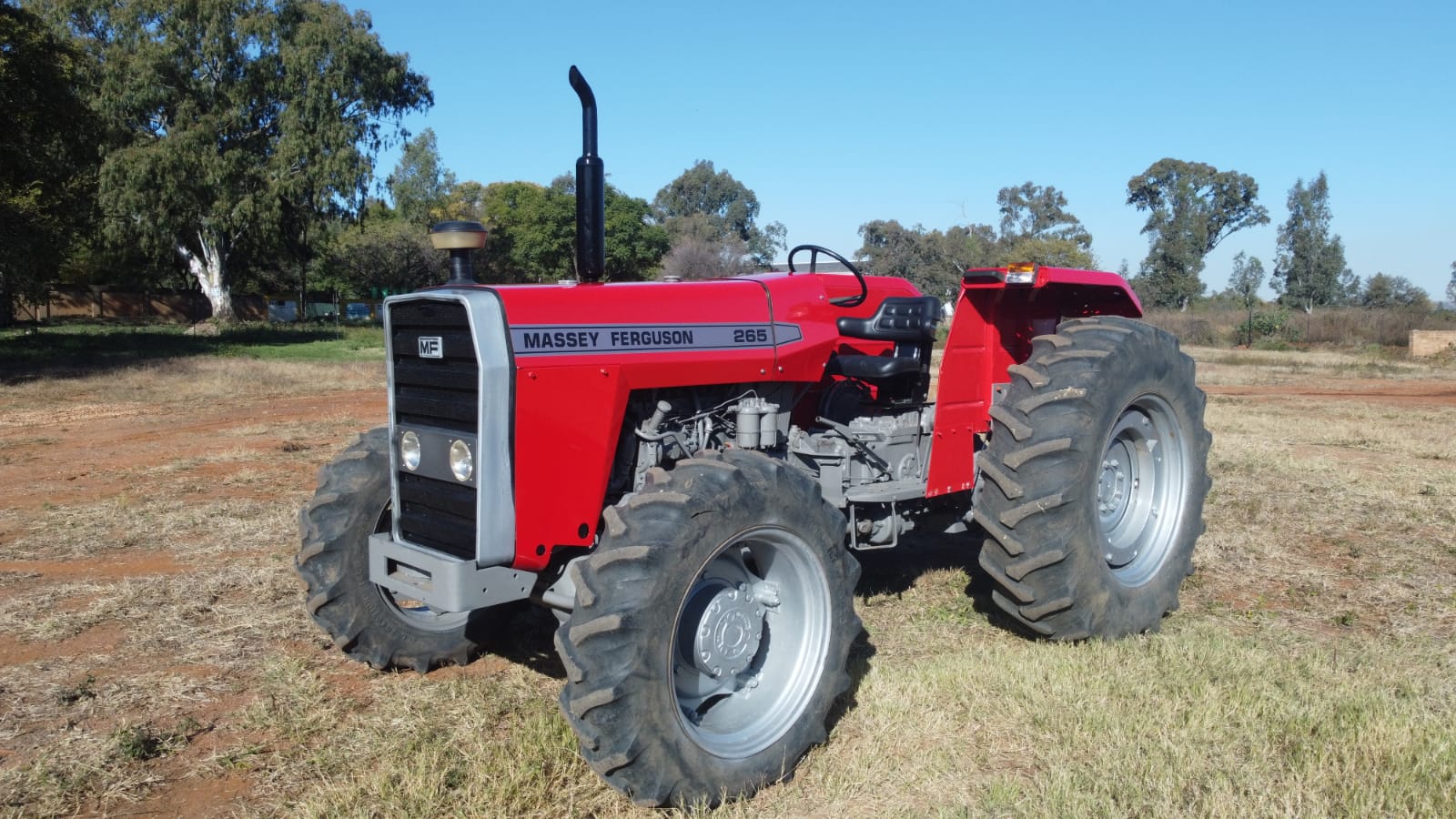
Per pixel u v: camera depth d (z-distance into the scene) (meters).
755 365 3.83
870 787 3.16
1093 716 3.47
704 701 3.35
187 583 5.29
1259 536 6.16
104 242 33.88
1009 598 4.24
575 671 2.86
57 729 3.63
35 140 21.61
